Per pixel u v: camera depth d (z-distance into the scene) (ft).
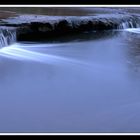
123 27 72.08
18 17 56.90
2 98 26.30
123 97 27.20
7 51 45.21
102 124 21.54
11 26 49.90
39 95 27.35
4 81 31.19
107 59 44.34
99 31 66.39
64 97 26.94
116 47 54.19
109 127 21.21
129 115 23.13
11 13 62.28
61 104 25.11
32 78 32.71
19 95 27.25
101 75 35.35
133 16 77.05
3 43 45.39
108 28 68.23
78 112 23.61
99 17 67.72
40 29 53.98
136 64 41.55
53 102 25.59
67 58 44.47
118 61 43.37
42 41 54.19
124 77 34.17
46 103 25.34
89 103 25.45
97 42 58.18
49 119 22.16
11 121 21.68
